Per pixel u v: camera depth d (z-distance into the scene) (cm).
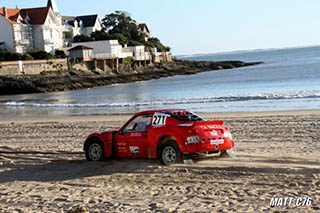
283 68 10425
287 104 2922
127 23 12800
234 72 10612
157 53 12631
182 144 1021
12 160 1331
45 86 7500
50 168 1170
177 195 792
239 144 1430
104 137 1192
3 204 825
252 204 696
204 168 997
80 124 2336
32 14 8825
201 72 12469
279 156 1130
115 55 9919
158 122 1097
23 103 4884
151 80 10038
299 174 883
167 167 1035
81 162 1230
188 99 3834
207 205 711
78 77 8388
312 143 1347
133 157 1145
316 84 5044
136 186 888
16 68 7444
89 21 11150
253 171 938
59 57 8606
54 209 759
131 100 4441
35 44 8738
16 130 2291
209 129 1029
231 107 2978
